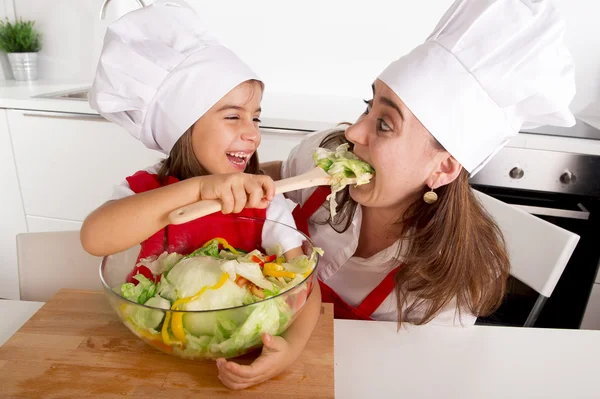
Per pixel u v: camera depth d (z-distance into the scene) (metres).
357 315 1.03
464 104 0.78
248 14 2.11
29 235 1.01
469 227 0.96
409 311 1.03
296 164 1.28
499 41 0.75
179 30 0.90
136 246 0.78
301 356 0.68
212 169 0.98
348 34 2.10
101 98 0.92
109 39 0.90
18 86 2.09
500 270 1.04
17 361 0.63
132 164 1.88
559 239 1.12
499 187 1.75
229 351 0.62
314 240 1.17
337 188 0.85
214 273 0.66
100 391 0.59
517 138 1.67
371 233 1.13
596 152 1.63
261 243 0.87
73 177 1.95
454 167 0.86
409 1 2.01
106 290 0.62
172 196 0.73
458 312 1.00
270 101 2.02
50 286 1.02
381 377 0.70
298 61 2.17
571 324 1.85
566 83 0.78
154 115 0.94
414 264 0.97
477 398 0.67
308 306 0.77
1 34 2.15
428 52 0.79
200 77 0.90
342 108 1.95
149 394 0.59
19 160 1.95
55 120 1.85
